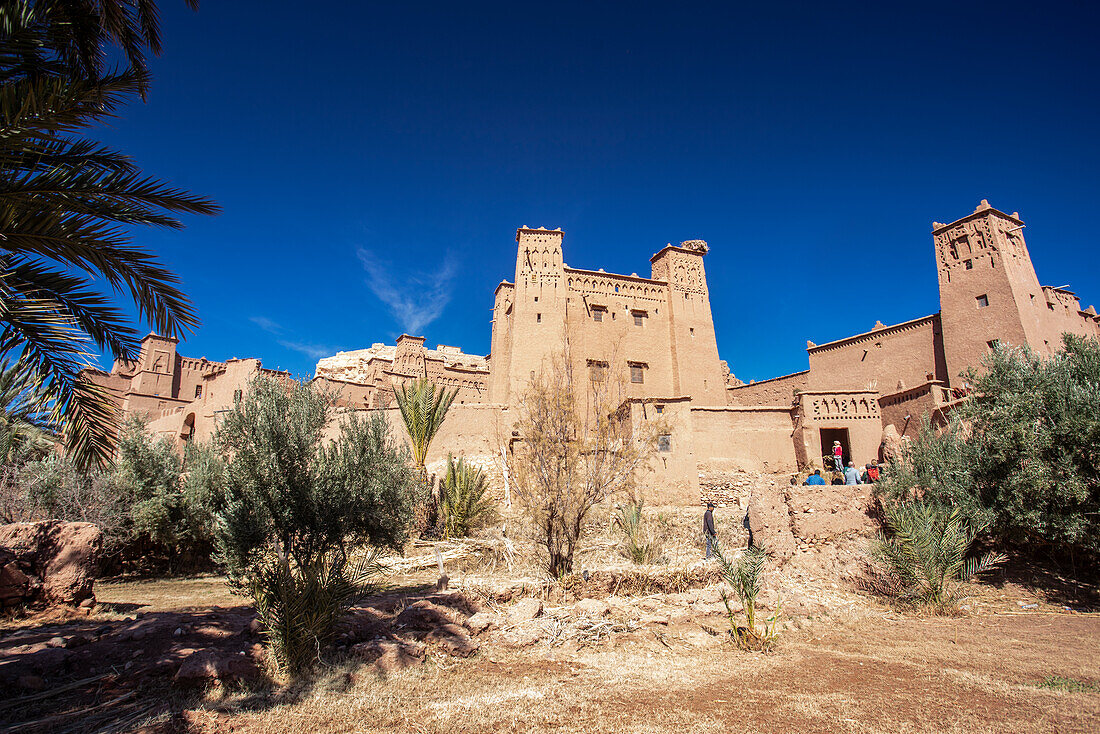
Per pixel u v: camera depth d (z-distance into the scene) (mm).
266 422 8367
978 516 10852
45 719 4488
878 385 32406
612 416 11930
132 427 14586
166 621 6922
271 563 7539
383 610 7898
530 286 32281
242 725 4652
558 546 10250
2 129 5281
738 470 24812
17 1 5852
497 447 26422
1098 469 10352
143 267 6426
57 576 8141
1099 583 10312
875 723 4797
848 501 11750
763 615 9117
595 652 7141
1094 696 5395
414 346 48125
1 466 10562
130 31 8195
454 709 5145
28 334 5613
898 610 9570
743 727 4750
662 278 36594
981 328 28594
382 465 11016
